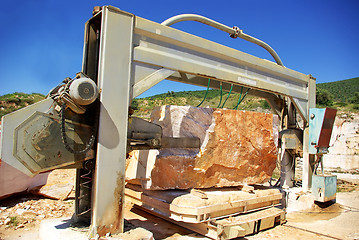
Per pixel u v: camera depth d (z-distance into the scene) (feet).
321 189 24.75
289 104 29.45
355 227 20.33
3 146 10.05
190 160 16.92
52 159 11.19
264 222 18.22
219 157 18.11
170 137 15.84
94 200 11.91
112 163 12.37
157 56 14.64
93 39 14.01
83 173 13.93
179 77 21.66
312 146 26.09
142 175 17.42
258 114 20.27
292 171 29.27
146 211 19.80
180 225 17.22
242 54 19.56
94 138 12.09
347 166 52.49
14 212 17.99
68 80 12.76
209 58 17.49
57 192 21.65
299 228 19.58
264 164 20.72
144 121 14.56
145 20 14.08
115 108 12.58
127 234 12.32
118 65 12.79
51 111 11.45
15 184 20.21
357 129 54.08
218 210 15.93
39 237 13.37
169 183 16.88
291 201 25.63
